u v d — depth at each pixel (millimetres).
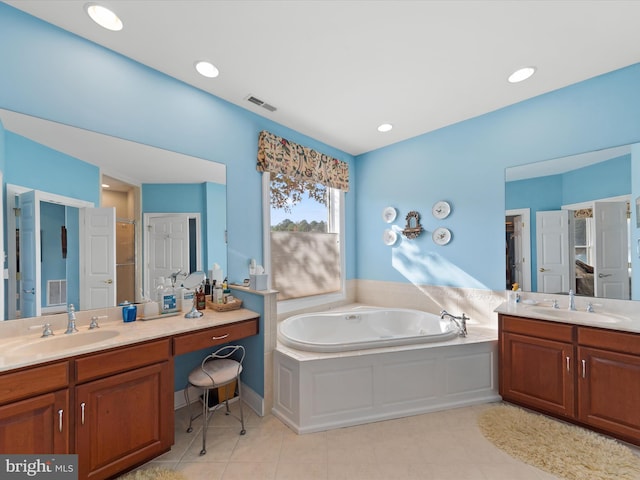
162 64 2121
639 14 1655
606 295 2283
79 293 1861
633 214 2186
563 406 2088
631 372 1821
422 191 3373
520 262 2689
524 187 2658
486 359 2465
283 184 3207
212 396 2479
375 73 2227
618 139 2217
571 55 2031
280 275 3148
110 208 1984
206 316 2184
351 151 3916
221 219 2570
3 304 1590
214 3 1577
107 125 1954
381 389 2211
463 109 2801
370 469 1712
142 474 1643
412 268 3463
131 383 1632
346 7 1608
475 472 1683
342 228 3826
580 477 1615
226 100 2611
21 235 1645
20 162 1636
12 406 1263
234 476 1659
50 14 1659
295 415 2086
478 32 1804
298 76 2264
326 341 3062
